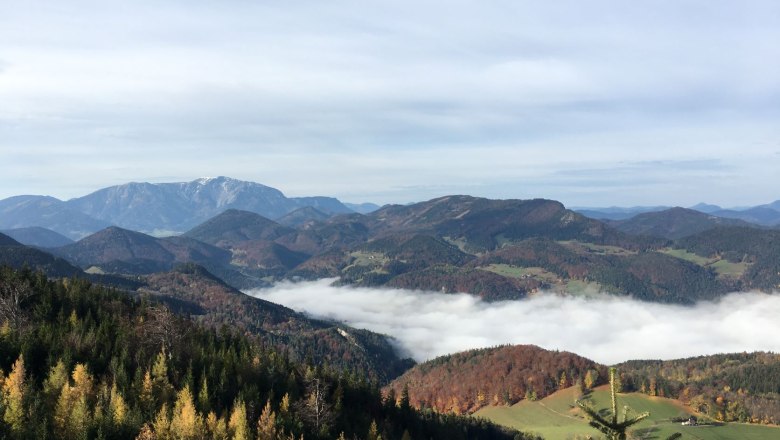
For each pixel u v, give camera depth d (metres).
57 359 109.00
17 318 128.62
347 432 124.00
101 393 101.06
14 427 87.12
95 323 135.38
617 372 34.44
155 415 100.19
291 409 119.69
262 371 134.25
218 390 115.62
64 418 92.38
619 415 35.09
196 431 96.31
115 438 91.12
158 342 129.38
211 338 146.75
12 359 108.31
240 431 97.75
